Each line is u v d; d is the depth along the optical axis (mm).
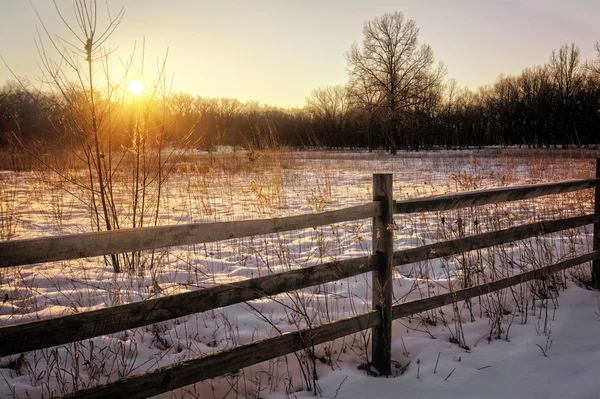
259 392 2832
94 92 5039
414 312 3271
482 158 25594
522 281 3998
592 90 46844
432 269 5172
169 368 2236
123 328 2109
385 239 3023
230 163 14023
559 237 6348
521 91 62344
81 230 6773
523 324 3799
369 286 4566
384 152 45125
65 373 2941
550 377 2973
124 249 2139
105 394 2059
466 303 4094
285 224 2660
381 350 3082
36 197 9672
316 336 2768
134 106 5316
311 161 24266
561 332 3611
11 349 1841
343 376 2990
